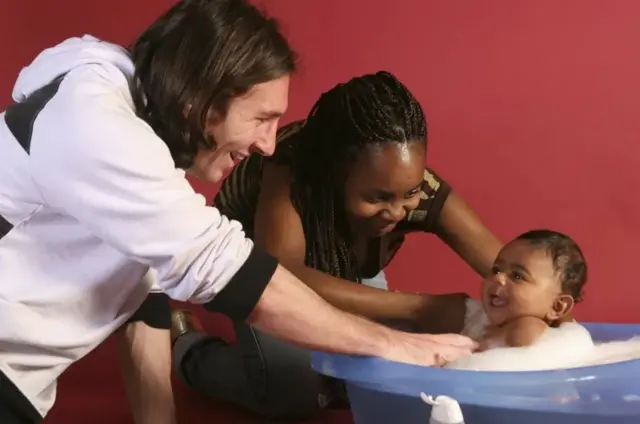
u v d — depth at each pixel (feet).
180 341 4.90
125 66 2.77
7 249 2.78
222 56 2.62
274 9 6.52
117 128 2.56
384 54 6.45
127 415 4.52
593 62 6.25
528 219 5.93
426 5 6.45
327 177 3.95
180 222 2.59
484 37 6.38
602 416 2.97
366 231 4.08
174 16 2.70
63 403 4.67
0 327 2.77
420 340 3.39
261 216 4.05
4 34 6.56
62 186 2.59
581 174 6.04
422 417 3.13
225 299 2.73
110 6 6.56
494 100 6.28
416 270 5.90
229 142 2.80
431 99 6.33
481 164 6.15
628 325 4.03
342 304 3.95
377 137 3.69
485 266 4.30
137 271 2.95
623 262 5.70
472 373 2.97
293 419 4.54
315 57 6.48
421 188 4.11
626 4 6.25
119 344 3.71
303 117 6.36
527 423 3.00
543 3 6.34
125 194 2.56
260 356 4.33
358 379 3.14
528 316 3.88
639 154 6.00
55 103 2.65
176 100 2.64
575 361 3.59
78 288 2.86
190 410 4.67
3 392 2.85
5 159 2.72
